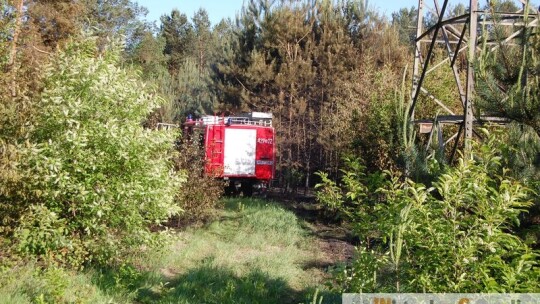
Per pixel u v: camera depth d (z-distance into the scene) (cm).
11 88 720
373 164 1277
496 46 523
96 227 782
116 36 926
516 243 425
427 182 595
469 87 682
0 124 686
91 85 784
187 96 3553
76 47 846
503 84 513
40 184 741
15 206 712
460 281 404
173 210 880
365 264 483
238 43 2586
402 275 455
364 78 1717
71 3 2042
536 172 496
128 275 769
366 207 581
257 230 1219
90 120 776
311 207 1658
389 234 448
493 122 627
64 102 771
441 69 1422
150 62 3803
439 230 420
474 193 423
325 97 2359
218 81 2658
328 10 2453
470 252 404
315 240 1184
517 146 514
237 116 1975
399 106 693
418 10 1067
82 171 766
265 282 817
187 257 962
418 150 661
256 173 1908
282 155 2359
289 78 2341
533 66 491
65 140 757
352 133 1455
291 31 2423
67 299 636
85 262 821
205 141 1848
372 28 2400
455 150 843
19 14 769
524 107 481
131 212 813
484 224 414
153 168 835
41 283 645
